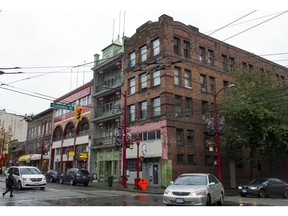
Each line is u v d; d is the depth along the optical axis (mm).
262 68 42250
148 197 18141
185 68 32719
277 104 27984
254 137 27812
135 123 34062
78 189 24422
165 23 32031
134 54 36250
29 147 64125
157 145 30391
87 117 44594
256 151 32156
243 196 22688
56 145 52938
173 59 31797
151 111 32156
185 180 13539
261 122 27125
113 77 41406
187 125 31578
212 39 36531
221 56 37188
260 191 21516
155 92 31797
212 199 13180
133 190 25641
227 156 34875
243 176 36062
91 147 41812
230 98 29125
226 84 36719
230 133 27859
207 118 29281
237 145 28938
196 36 34812
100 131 42906
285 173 42875
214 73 35656
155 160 30688
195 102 32938
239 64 39000
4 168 58344
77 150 46562
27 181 21906
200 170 31453
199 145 32156
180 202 12070
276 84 29531
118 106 38625
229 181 34219
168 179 28516
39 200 15375
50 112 57281
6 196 17406
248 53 40719
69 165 48469
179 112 31438
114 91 39406
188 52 33812
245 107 27016
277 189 22469
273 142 27766
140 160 30969
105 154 39812
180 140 30891
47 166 54625
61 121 52375
